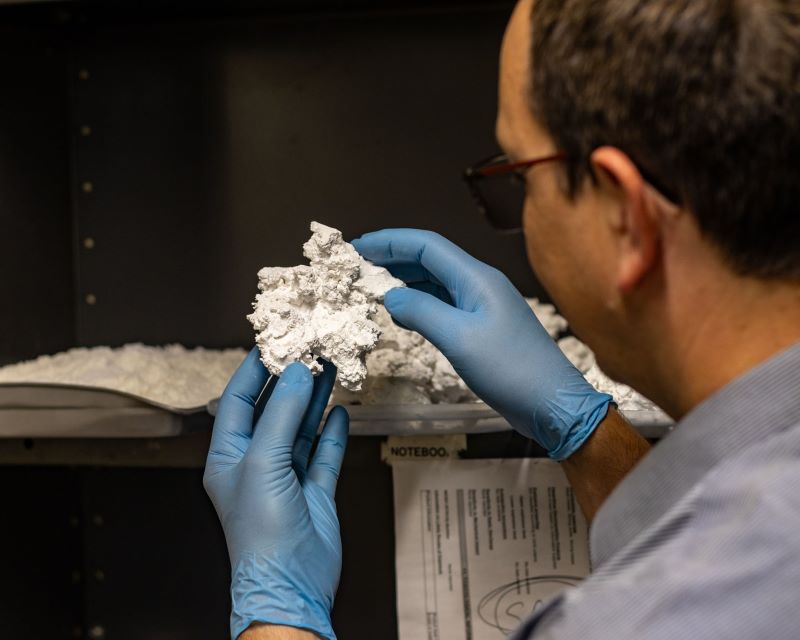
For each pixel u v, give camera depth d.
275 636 0.77
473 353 0.83
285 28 1.27
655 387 0.59
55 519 1.31
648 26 0.48
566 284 0.59
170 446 1.10
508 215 0.80
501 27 1.23
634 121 0.49
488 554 1.04
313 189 1.29
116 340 1.34
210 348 1.32
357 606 1.14
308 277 0.85
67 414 0.94
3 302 1.19
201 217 1.31
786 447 0.46
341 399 0.97
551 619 0.47
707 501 0.46
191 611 1.34
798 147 0.46
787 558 0.41
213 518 1.32
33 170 1.25
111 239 1.34
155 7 1.23
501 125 0.61
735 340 0.52
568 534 1.03
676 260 0.52
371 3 1.23
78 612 1.35
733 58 0.46
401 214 1.27
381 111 1.26
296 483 0.83
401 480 1.04
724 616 0.41
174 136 1.31
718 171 0.48
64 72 1.32
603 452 0.83
